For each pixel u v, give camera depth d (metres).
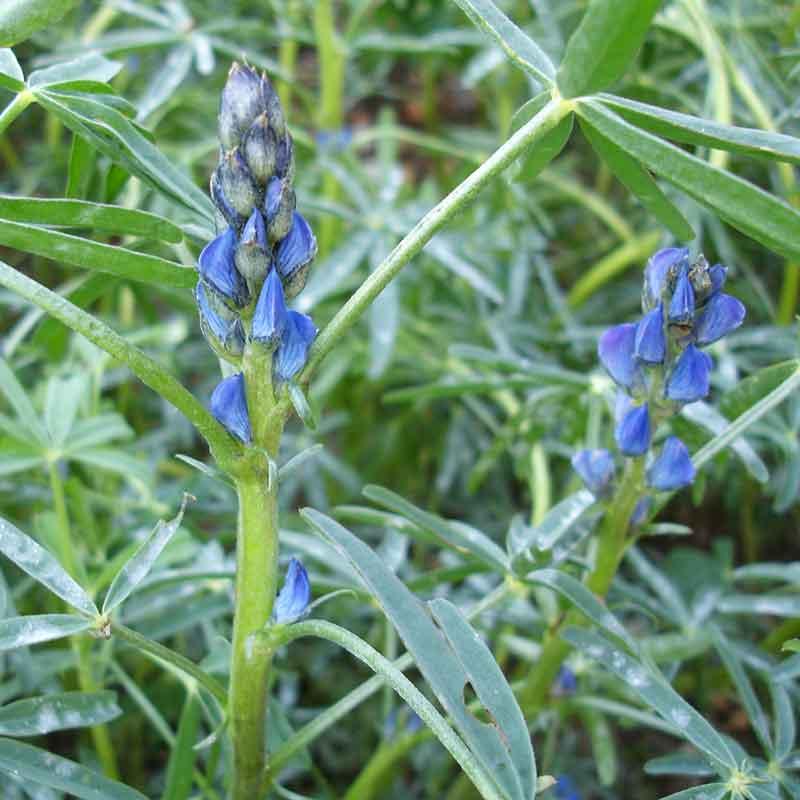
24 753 0.30
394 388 0.65
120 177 0.36
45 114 0.77
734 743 0.34
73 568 0.41
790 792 0.35
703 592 0.45
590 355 0.62
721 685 0.54
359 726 0.54
